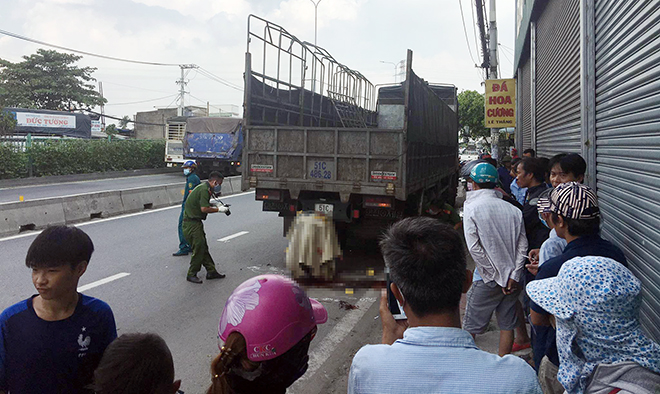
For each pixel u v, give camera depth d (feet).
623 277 6.22
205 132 69.36
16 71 129.80
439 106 31.19
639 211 11.65
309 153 22.47
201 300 18.57
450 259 4.46
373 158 21.39
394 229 4.92
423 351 4.17
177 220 36.14
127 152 83.30
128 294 19.20
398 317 7.00
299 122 30.45
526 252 11.36
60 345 6.03
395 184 21.12
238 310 4.58
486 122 48.11
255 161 23.63
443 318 4.45
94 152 76.13
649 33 11.14
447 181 39.60
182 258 24.95
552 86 30.48
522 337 13.51
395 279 4.64
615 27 14.38
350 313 17.28
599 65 16.42
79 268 6.10
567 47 24.20
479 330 11.99
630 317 6.19
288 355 4.58
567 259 7.69
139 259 24.61
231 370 4.44
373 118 45.96
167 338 15.08
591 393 6.32
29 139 66.18
